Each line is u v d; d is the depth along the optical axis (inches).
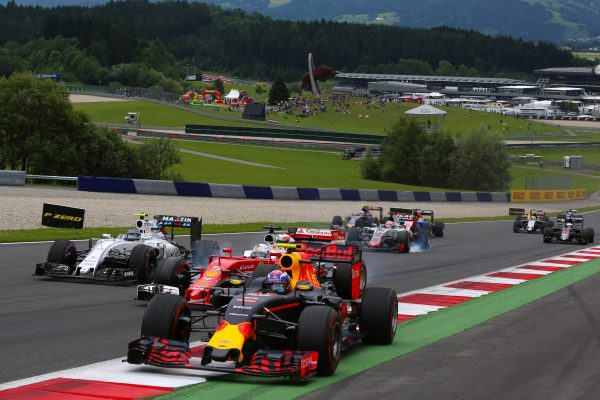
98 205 3607.3
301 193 5349.4
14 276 1681.8
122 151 7445.9
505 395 813.9
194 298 1186.0
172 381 831.1
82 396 762.8
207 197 4781.0
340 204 5221.5
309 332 847.7
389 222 2768.2
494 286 1809.8
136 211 3454.7
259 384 827.4
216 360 789.9
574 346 1093.1
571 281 1946.4
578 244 3351.4
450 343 1097.4
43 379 833.5
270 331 898.1
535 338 1151.0
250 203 4589.1
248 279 1077.8
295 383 835.4
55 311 1278.3
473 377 890.1
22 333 1088.8
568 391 834.2
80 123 7308.1
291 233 1373.0
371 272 2055.9
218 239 2760.8
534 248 3051.2
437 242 3218.5
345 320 1073.5
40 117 7116.1
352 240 2714.1
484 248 2979.8
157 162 7618.1
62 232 2637.8
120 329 1146.0
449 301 1540.4
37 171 7160.4
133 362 841.5
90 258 1583.4
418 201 6540.4
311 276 1019.9
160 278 1321.4
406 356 996.6
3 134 7106.3
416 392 815.1
